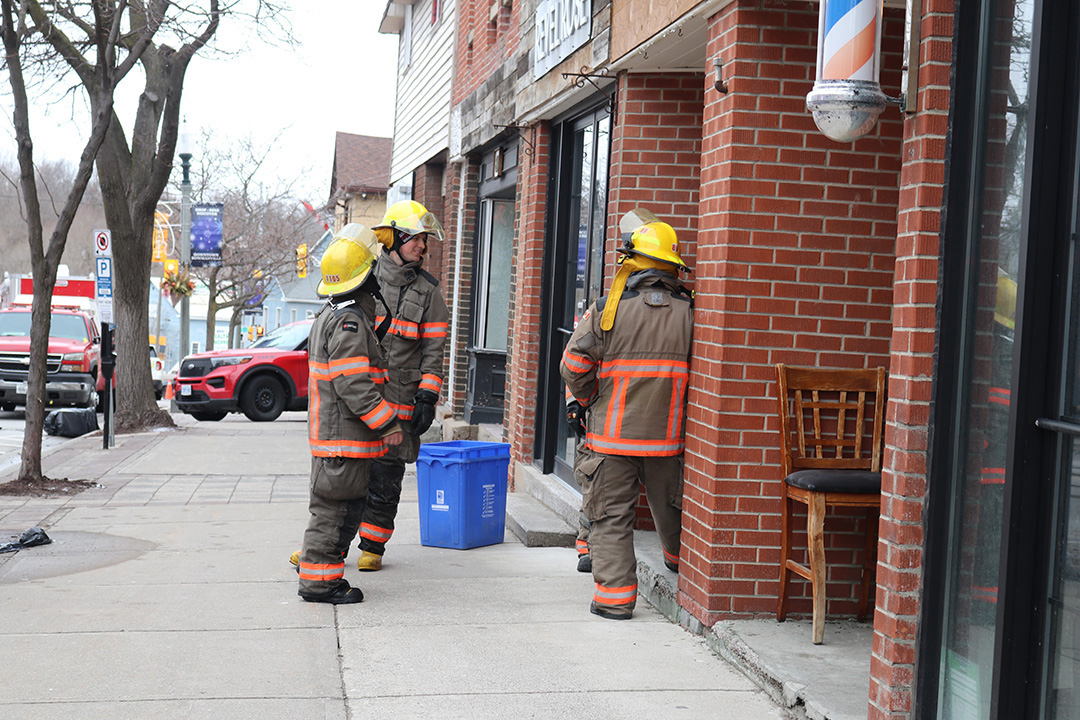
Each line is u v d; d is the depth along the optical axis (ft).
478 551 24.61
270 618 18.57
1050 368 10.66
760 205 17.31
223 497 32.30
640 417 18.62
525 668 16.07
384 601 19.85
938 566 12.05
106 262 45.42
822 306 17.44
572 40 25.82
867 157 17.43
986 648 11.43
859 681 14.65
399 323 21.27
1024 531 10.75
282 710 14.16
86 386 65.05
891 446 12.57
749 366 17.34
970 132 11.84
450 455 24.56
